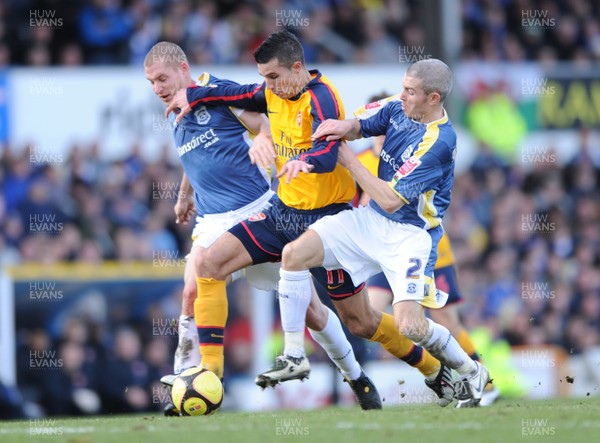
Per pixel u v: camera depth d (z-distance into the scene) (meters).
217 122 23.59
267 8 54.25
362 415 20.55
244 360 40.19
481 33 59.00
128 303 39.44
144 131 46.03
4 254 42.59
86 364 38.59
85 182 44.88
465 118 52.84
